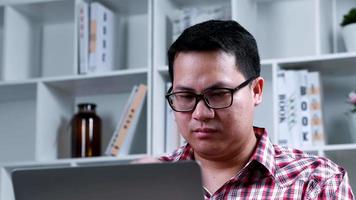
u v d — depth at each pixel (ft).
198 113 5.15
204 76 5.14
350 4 10.21
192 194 4.32
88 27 10.39
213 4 10.71
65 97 11.09
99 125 10.49
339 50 10.14
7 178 10.61
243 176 5.37
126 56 11.02
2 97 11.46
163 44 10.28
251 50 5.44
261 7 10.61
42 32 11.62
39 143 10.52
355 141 9.46
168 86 10.09
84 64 10.31
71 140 10.52
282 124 9.27
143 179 4.35
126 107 10.09
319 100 9.28
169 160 5.86
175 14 10.75
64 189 4.46
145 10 10.92
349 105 9.93
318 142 9.21
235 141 5.32
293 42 10.33
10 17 11.12
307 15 10.34
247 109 5.32
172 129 9.87
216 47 5.17
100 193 4.42
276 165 5.51
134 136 10.28
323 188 5.24
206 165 5.60
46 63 11.50
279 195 5.28
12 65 11.10
